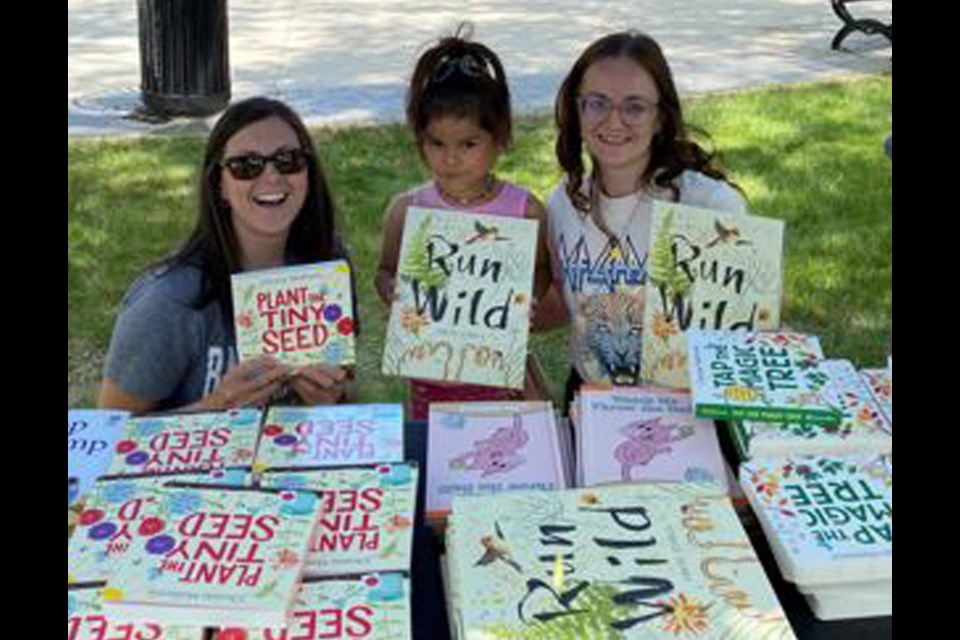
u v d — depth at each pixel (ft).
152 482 5.98
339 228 9.84
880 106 24.23
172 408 8.11
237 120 7.68
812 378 6.71
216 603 5.07
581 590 5.21
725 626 5.00
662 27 31.76
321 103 24.48
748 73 26.91
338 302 7.36
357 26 31.91
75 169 20.65
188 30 23.00
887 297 16.31
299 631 5.08
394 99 24.81
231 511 5.73
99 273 16.88
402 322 7.67
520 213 9.25
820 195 19.65
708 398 6.45
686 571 5.34
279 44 29.73
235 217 7.88
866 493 5.95
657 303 7.31
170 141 22.20
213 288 7.84
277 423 6.79
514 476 6.44
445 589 5.76
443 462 6.57
